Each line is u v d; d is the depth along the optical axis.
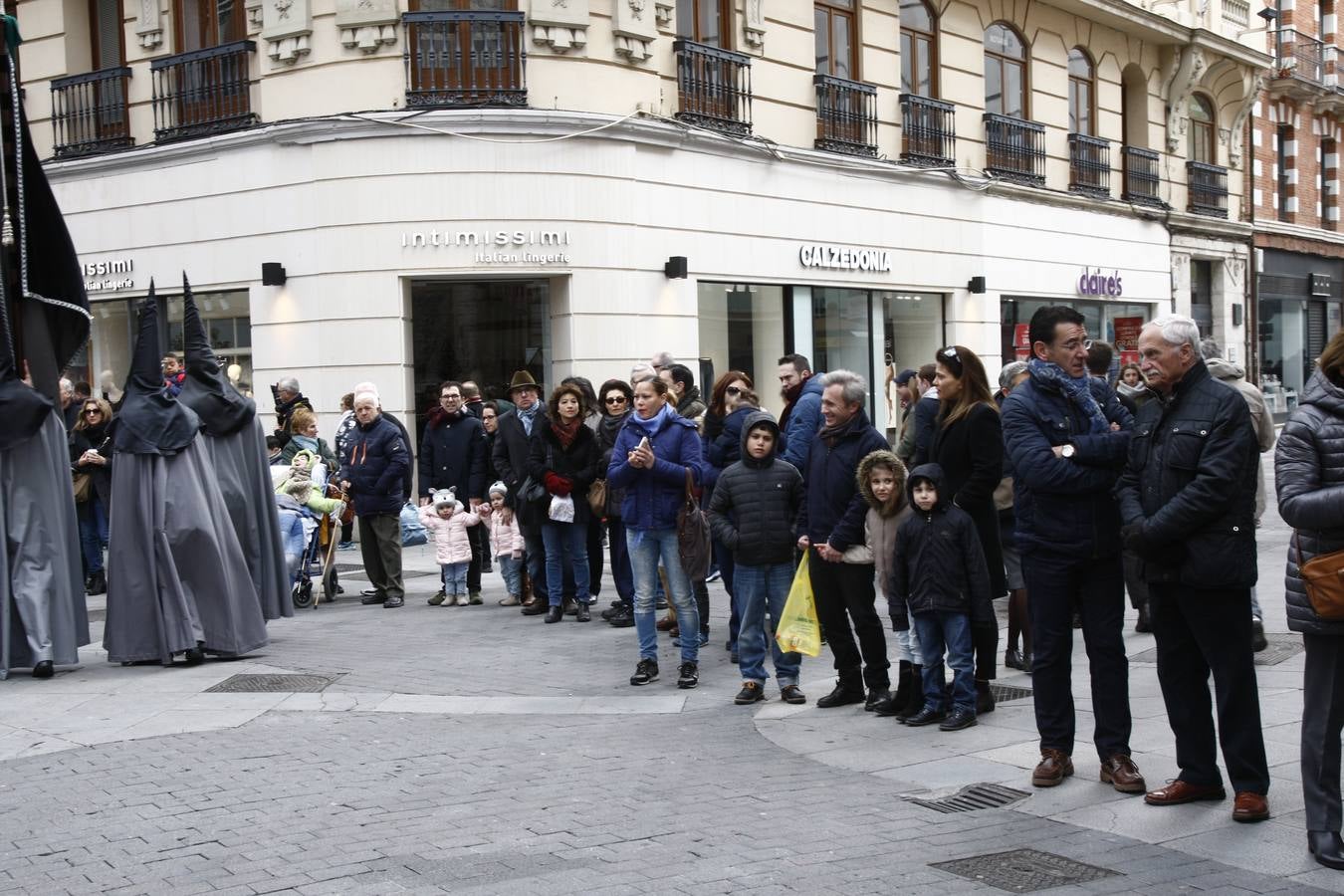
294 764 6.74
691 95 18.28
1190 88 29.31
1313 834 5.04
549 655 9.81
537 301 17.52
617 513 10.77
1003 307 24.80
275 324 17.56
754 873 4.97
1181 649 5.70
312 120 16.89
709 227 18.61
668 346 18.02
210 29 18.44
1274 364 34.56
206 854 5.30
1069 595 6.10
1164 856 5.14
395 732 7.48
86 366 20.30
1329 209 37.38
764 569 8.20
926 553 7.29
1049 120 25.72
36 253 9.79
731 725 7.66
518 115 16.59
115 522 9.47
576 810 5.84
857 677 8.05
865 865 5.07
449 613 11.89
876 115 21.55
